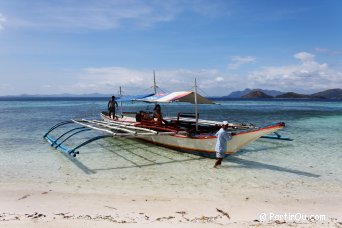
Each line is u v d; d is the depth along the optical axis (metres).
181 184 9.69
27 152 14.57
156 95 17.80
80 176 10.57
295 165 12.25
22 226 6.14
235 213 7.27
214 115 40.72
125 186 9.45
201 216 7.03
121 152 14.69
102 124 16.98
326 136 20.16
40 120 31.48
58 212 7.16
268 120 32.84
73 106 69.94
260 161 12.88
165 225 6.33
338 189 9.30
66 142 17.78
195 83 14.50
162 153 14.45
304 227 6.42
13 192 8.76
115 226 6.22
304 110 56.12
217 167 11.81
